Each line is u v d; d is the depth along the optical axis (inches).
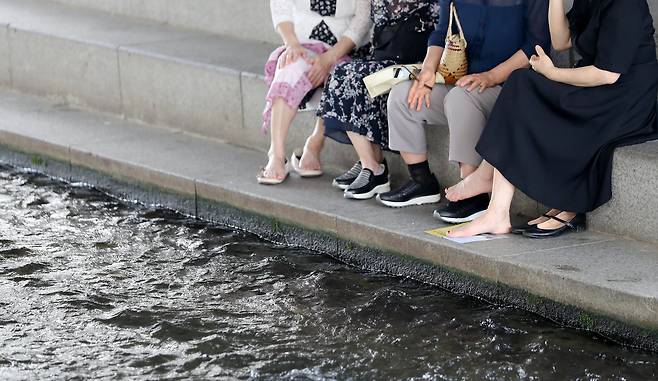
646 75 248.2
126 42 367.6
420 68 276.2
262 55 348.8
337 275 262.5
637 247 245.8
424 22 282.8
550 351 222.8
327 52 295.1
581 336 228.2
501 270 241.8
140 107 358.9
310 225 277.7
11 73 397.7
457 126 265.1
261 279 261.9
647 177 244.7
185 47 360.2
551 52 276.8
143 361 224.2
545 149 250.1
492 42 267.4
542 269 235.3
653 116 251.3
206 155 324.5
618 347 223.3
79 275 265.9
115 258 276.2
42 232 293.7
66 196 322.7
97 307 248.5
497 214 256.2
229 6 375.6
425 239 254.7
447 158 285.1
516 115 250.4
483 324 234.7
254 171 309.1
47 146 339.9
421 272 257.0
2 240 287.6
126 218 304.2
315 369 219.3
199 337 233.8
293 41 295.6
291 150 318.7
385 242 262.5
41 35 382.9
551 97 248.7
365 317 240.5
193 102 343.3
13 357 226.4
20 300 252.2
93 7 421.7
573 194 252.2
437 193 279.9
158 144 335.9
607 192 250.2
